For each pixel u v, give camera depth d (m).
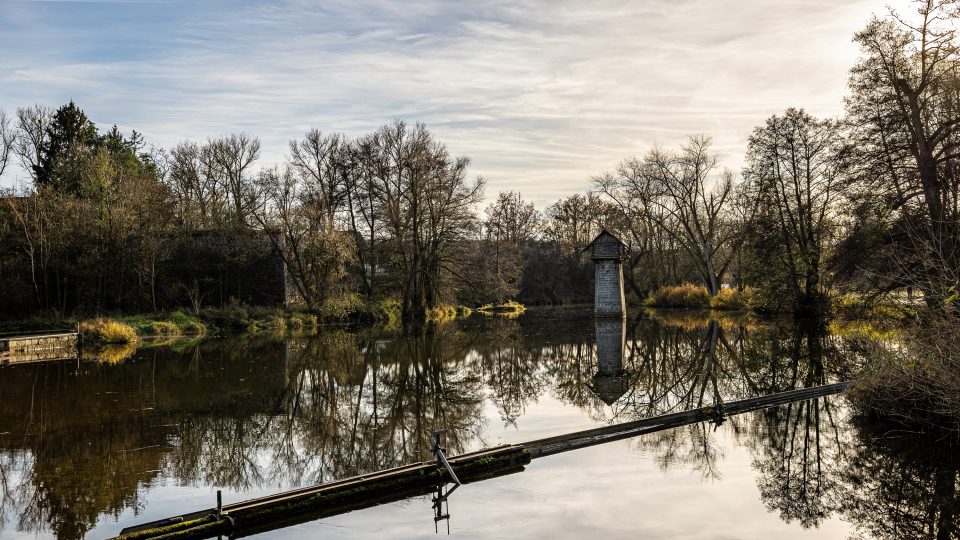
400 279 45.41
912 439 11.84
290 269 40.34
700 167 51.00
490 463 10.34
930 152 20.56
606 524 8.08
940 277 12.45
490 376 20.53
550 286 68.56
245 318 36.19
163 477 10.42
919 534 7.86
